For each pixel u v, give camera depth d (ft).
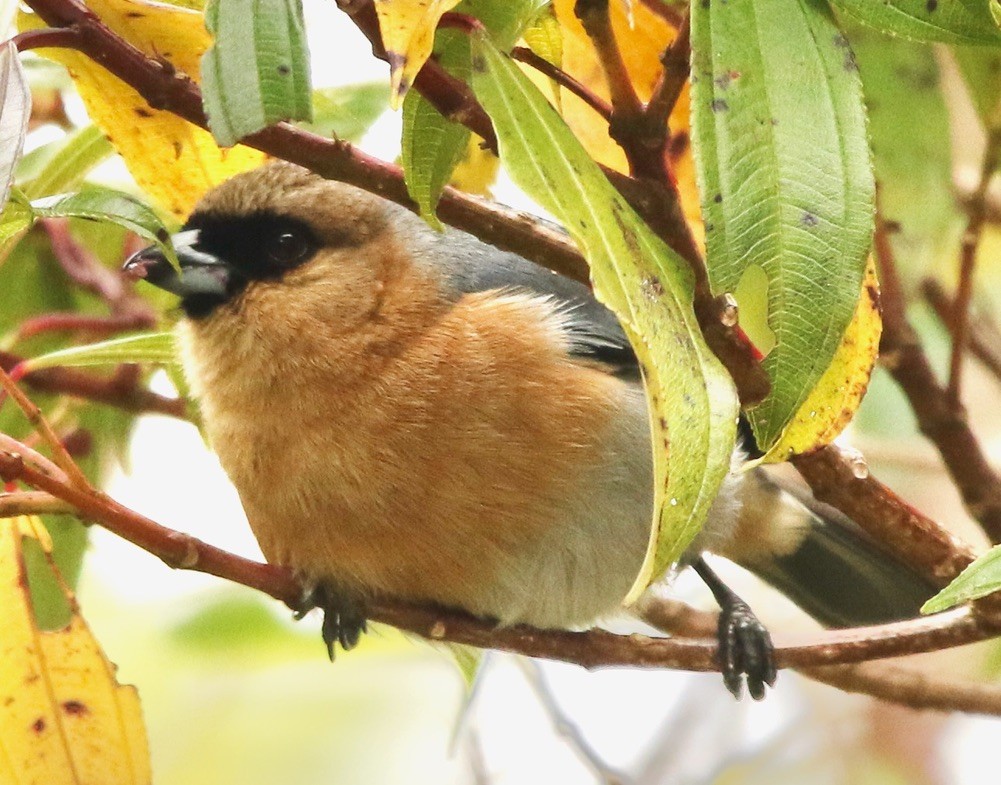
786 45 17.83
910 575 34.83
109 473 34.55
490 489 27.99
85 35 19.65
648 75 25.67
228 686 43.16
